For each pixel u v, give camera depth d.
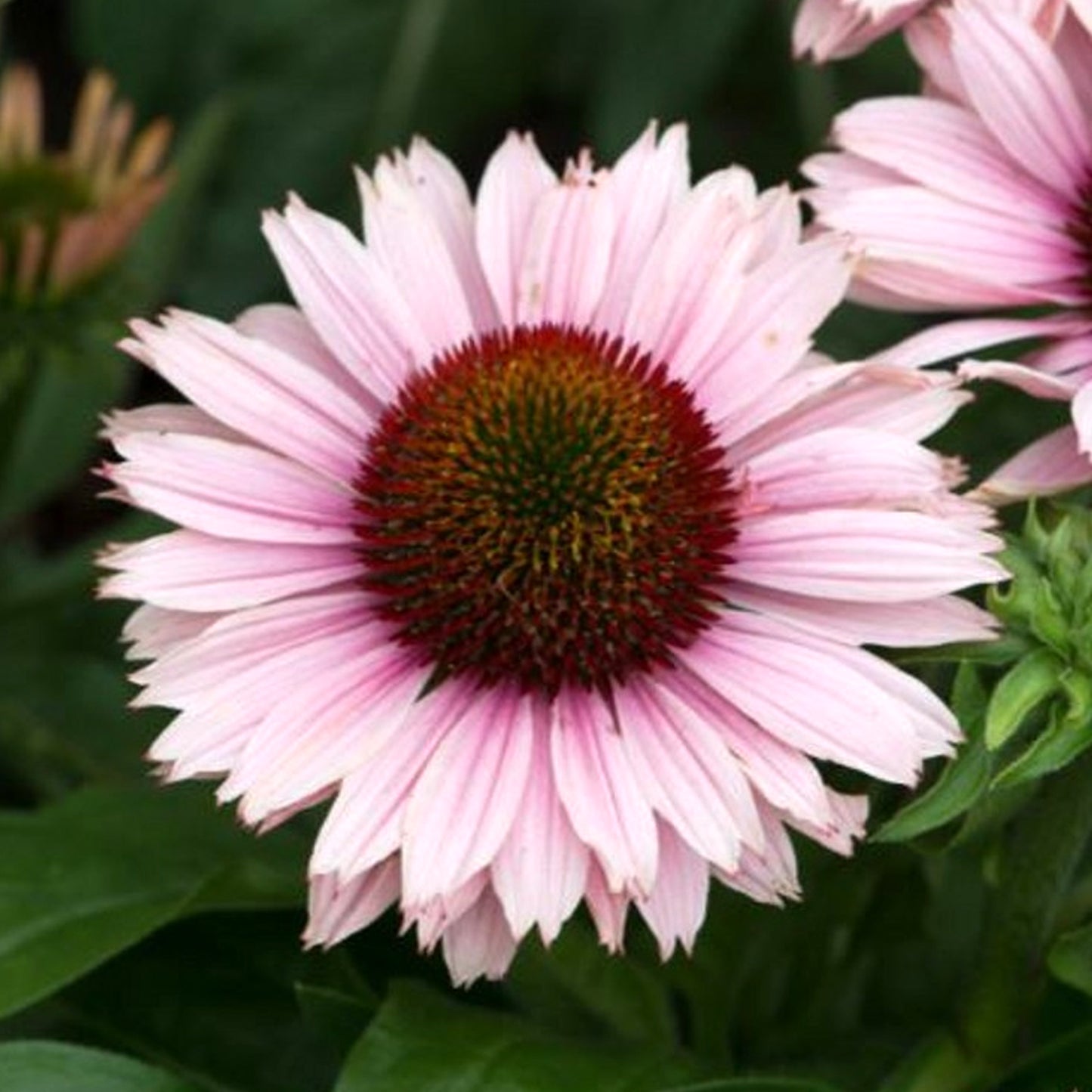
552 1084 0.51
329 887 0.49
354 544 0.51
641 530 0.50
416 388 0.52
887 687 0.49
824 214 0.53
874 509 0.50
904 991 0.59
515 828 0.49
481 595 0.50
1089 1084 0.53
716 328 0.52
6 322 0.62
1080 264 0.53
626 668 0.50
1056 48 0.54
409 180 0.53
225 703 0.49
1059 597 0.49
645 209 0.53
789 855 0.49
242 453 0.51
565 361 0.51
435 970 0.56
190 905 0.53
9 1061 0.52
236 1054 0.56
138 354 0.51
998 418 0.63
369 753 0.49
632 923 0.54
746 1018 0.57
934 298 0.53
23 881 0.54
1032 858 0.53
